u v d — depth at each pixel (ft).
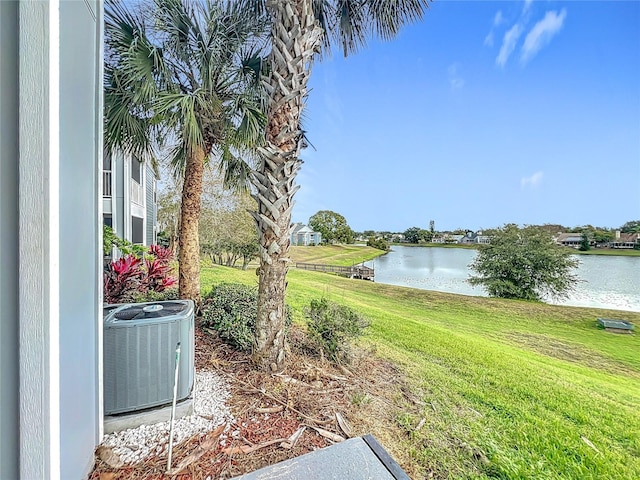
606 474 6.17
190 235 13.98
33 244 3.09
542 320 29.25
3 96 3.00
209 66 12.54
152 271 15.56
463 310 31.94
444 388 9.60
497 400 9.15
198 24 12.60
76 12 4.58
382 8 11.17
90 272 5.22
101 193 5.79
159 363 6.42
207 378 8.30
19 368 3.03
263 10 12.92
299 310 17.98
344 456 5.59
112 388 6.06
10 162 3.03
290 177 8.67
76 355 4.48
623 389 12.37
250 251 48.19
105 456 5.41
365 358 11.25
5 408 2.99
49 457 3.14
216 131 13.91
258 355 8.80
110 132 12.33
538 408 8.89
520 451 6.76
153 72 12.00
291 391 7.89
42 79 3.12
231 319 10.97
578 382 11.82
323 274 53.16
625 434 7.83
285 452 5.72
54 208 3.23
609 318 29.53
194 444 5.78
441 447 6.65
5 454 2.98
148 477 4.97
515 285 44.09
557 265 42.73
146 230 41.98
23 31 3.04
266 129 8.98
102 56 5.95
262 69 12.95
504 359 13.41
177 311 7.06
